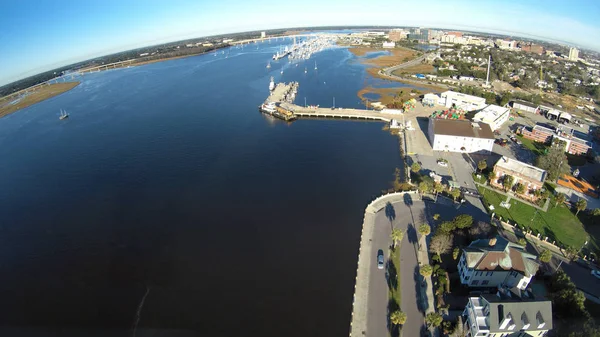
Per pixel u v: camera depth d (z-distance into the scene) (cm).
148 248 11825
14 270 11056
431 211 13112
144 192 15275
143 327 9000
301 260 11125
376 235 11806
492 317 7606
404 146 19325
